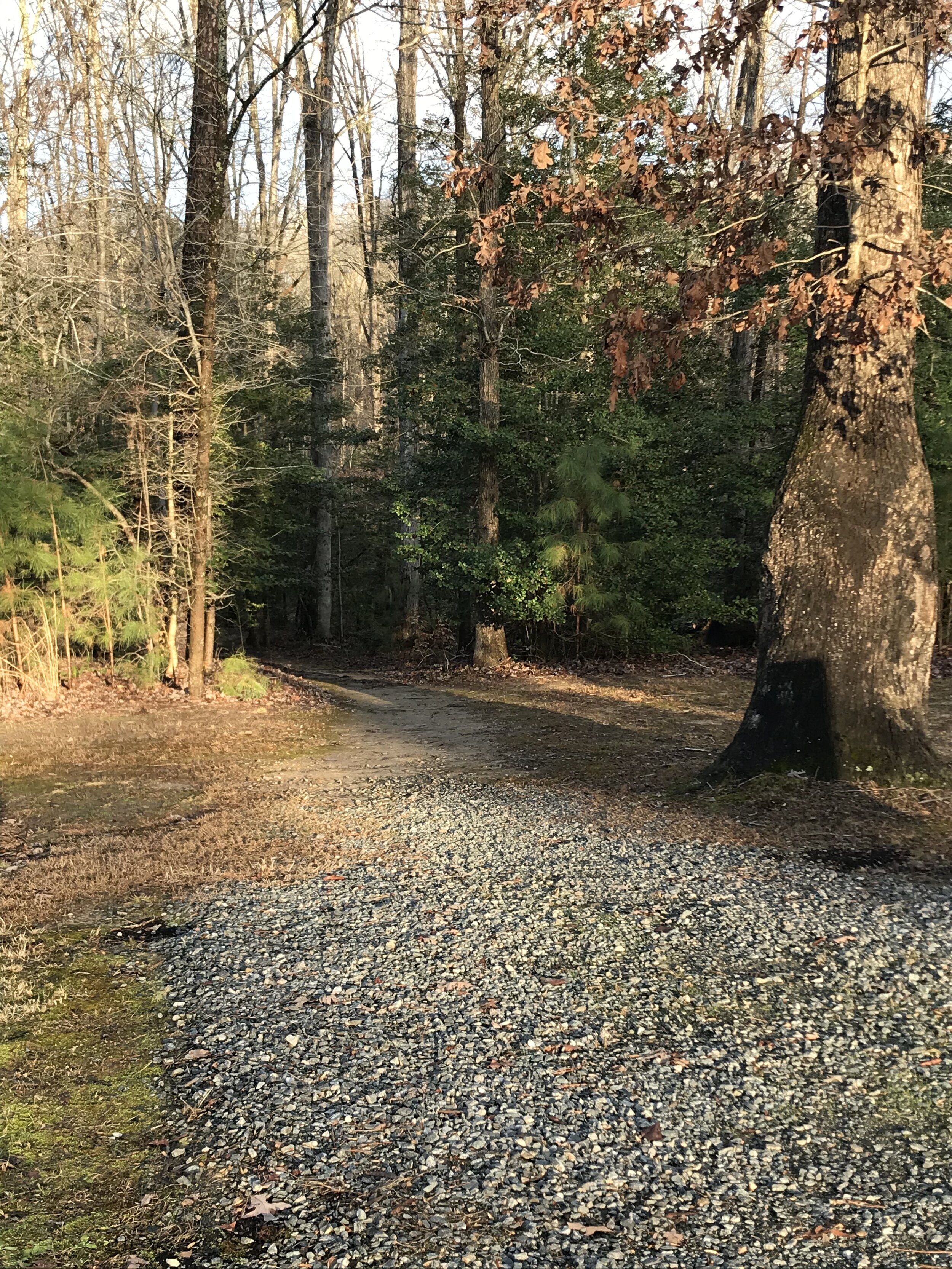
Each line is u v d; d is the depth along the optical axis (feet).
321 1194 8.59
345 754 31.65
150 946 14.53
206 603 47.19
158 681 45.83
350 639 80.79
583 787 24.63
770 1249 7.80
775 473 58.08
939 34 18.39
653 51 19.77
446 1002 12.26
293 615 88.69
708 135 19.52
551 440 56.85
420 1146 9.26
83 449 48.49
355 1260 7.74
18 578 43.47
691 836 19.25
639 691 45.32
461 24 23.15
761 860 17.54
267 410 61.46
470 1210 8.33
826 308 18.48
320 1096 10.18
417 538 58.08
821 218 21.85
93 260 56.24
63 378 47.37
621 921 14.87
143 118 52.90
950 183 45.88
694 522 57.62
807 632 21.59
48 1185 8.82
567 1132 9.45
